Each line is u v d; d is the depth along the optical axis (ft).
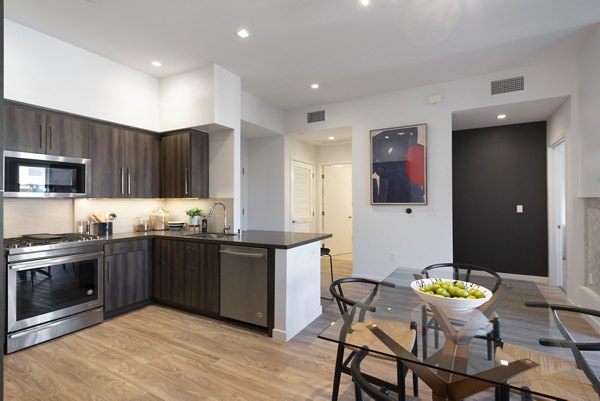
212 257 10.48
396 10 8.74
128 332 9.49
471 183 16.87
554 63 11.91
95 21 9.23
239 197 13.25
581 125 11.00
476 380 4.37
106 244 10.45
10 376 7.11
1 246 4.69
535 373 4.24
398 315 5.91
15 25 9.19
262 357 8.04
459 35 10.07
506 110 13.60
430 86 14.21
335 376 6.04
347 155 21.83
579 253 11.30
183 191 12.79
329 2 8.39
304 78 13.56
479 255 16.66
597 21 9.25
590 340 8.96
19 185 9.14
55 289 9.05
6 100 8.97
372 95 15.60
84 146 10.85
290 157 19.12
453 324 5.30
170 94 13.20
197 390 6.64
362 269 15.75
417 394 6.42
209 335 9.30
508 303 6.48
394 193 14.87
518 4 8.43
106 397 6.38
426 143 14.24
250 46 10.80
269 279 9.27
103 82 11.48
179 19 9.16
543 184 15.33
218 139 13.37
